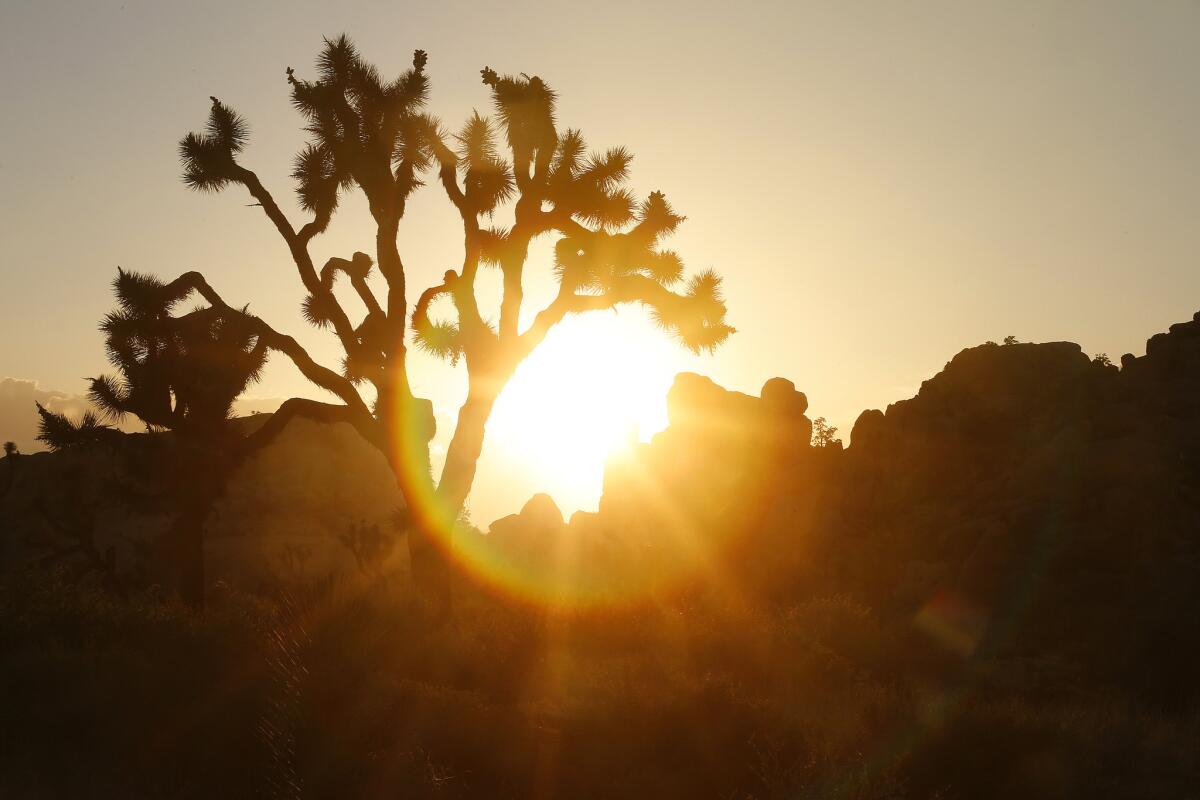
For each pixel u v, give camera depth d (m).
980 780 8.20
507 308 20.02
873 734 9.23
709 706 8.94
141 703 8.03
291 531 38.69
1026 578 28.67
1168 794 8.13
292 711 7.54
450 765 7.49
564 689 11.11
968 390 40.44
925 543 34.16
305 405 20.48
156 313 20.00
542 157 19.62
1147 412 36.22
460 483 19.66
